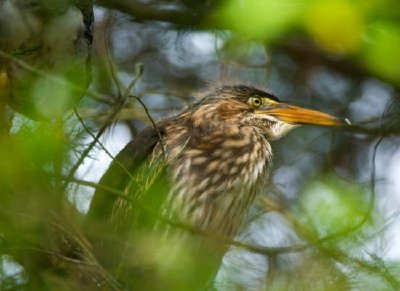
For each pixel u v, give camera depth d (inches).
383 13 378.0
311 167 573.6
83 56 448.1
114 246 424.2
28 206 338.0
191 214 453.4
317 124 498.0
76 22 439.5
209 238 424.8
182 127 475.8
